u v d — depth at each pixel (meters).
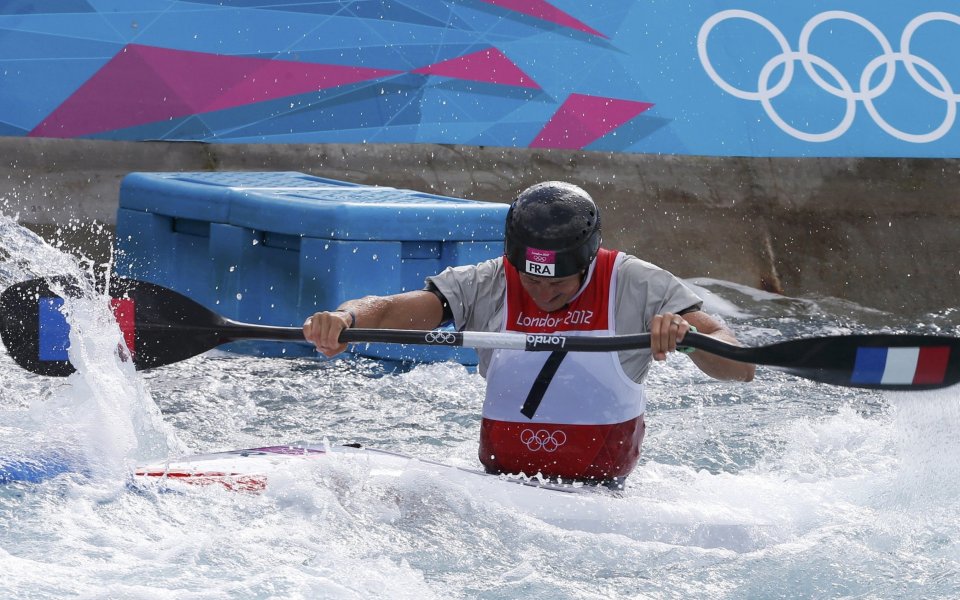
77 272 21.75
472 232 22.38
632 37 29.78
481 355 13.19
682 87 29.91
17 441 12.58
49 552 10.05
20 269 21.72
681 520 11.68
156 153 30.34
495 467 13.03
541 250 11.70
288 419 17.62
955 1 30.58
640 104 29.78
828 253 31.30
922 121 30.19
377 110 28.92
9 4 26.91
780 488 13.29
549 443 12.63
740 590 10.31
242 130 28.44
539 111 29.53
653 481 13.49
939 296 30.42
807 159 32.38
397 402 18.92
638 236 30.95
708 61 29.95
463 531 11.21
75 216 28.38
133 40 27.69
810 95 30.02
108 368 13.73
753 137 29.98
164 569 9.88
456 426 17.45
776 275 30.95
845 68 30.08
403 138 29.05
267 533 10.85
